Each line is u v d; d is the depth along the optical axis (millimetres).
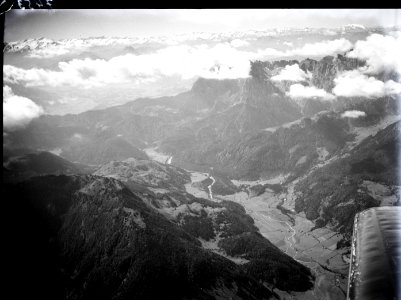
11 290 93500
